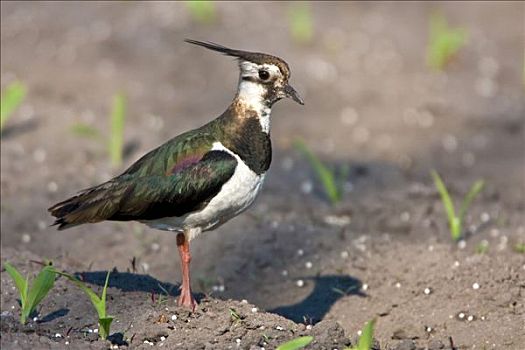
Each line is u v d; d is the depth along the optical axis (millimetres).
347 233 13945
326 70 20781
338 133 18609
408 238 14297
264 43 21625
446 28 22422
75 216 10312
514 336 10758
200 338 9891
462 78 20734
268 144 10383
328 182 15242
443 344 10523
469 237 14234
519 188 16422
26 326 9898
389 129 18766
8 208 14633
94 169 16297
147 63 20656
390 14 23875
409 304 11695
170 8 22875
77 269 12062
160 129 18094
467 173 17094
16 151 16750
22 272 11477
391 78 20562
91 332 10148
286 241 13547
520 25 23531
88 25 21891
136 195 10211
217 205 10195
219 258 13242
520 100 19922
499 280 11664
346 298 12133
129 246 13625
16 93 16141
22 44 20938
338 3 24359
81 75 19828
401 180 16797
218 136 10312
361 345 9359
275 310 12094
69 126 17797
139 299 10844
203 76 20422
